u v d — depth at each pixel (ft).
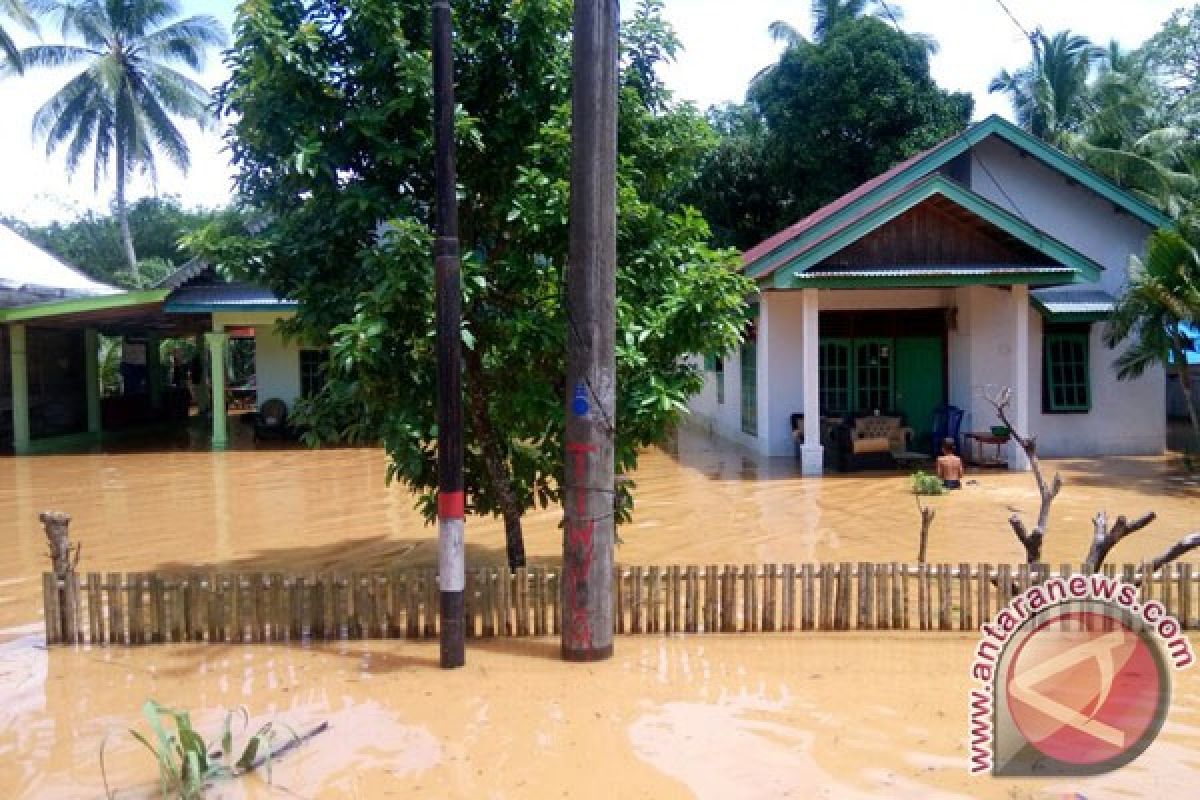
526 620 21.66
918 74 81.71
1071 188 55.67
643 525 34.94
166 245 143.74
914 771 14.62
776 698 17.67
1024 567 21.25
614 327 20.08
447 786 14.34
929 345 55.83
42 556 31.60
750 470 49.85
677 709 17.21
